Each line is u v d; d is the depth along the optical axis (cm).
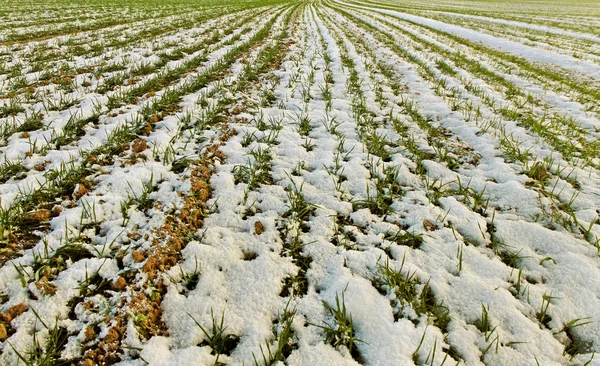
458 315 197
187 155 357
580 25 1988
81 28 1208
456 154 396
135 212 266
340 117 491
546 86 688
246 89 598
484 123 476
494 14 2694
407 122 481
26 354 165
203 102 512
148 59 782
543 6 3894
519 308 201
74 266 211
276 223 271
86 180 302
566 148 389
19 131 391
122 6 2086
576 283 217
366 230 268
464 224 272
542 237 257
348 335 182
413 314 196
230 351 177
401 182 334
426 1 4712
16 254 220
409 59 934
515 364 171
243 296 205
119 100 497
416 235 259
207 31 1301
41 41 948
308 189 316
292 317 189
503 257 245
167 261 224
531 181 328
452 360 170
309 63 825
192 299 201
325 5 3753
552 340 183
